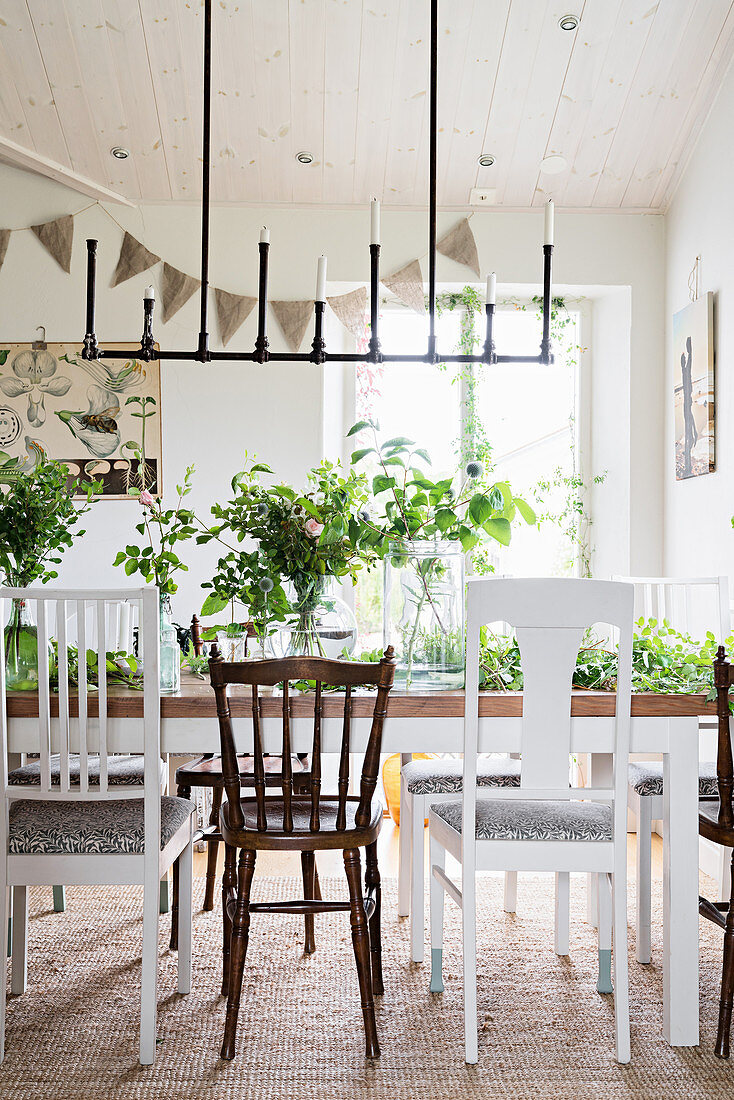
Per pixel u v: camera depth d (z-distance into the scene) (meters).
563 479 4.34
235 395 4.02
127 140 3.75
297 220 4.02
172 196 3.98
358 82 3.52
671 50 3.39
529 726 1.90
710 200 3.52
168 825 2.01
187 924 2.20
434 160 2.28
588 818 1.96
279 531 2.20
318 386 4.02
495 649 2.23
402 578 2.14
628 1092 1.81
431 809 2.25
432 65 2.27
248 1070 1.87
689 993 1.99
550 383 4.36
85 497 3.98
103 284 4.00
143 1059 1.88
